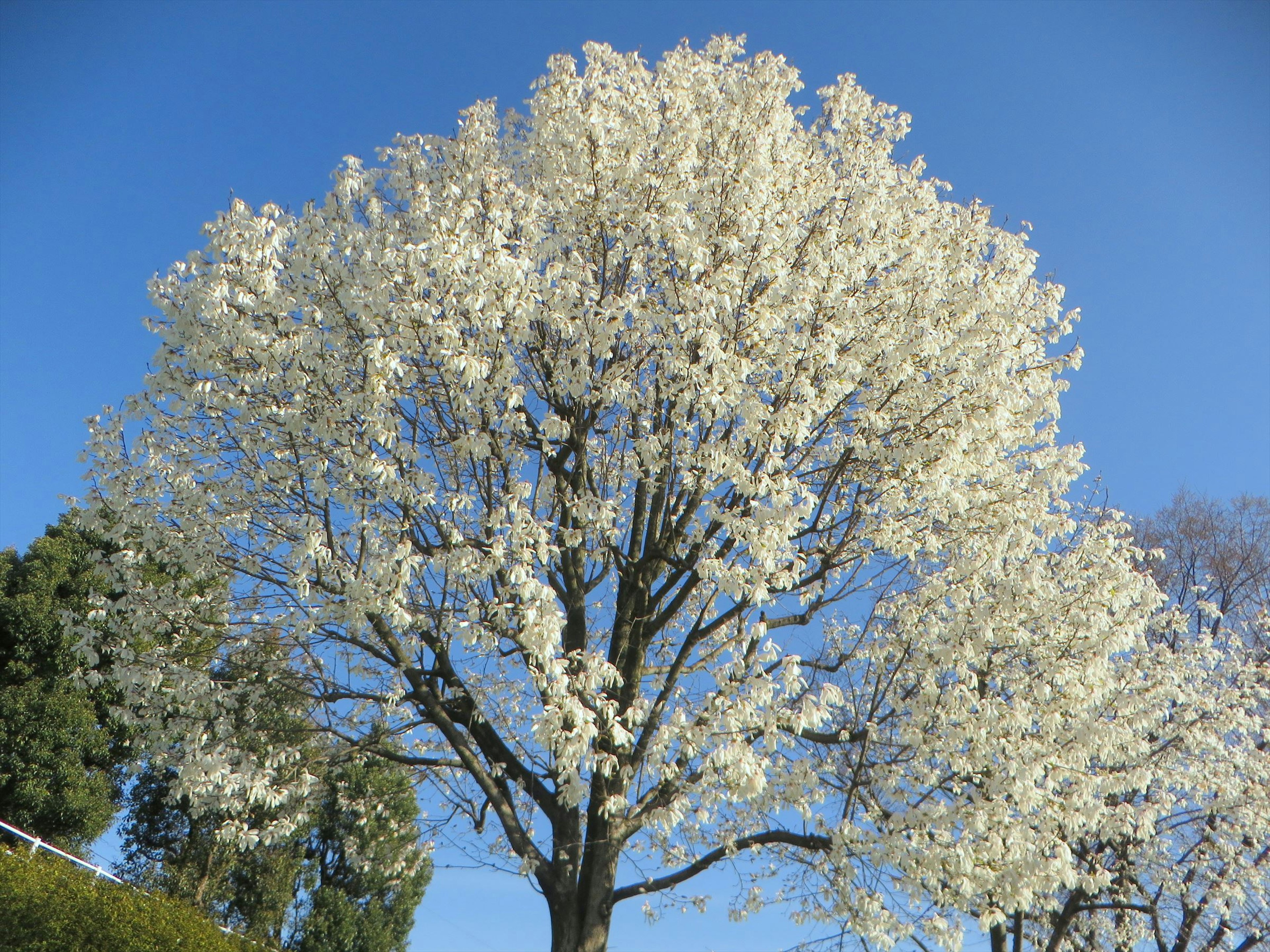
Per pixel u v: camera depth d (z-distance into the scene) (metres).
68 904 10.64
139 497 10.32
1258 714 16.42
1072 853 11.24
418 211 9.91
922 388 10.89
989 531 11.12
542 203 11.05
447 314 9.12
